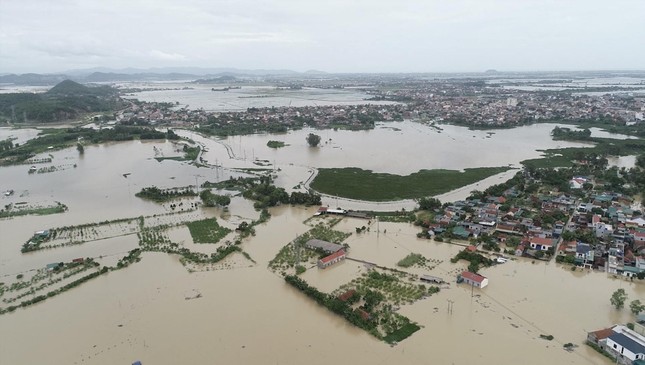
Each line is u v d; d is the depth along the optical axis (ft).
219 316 300.81
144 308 312.29
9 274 367.86
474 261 372.17
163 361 256.32
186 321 295.48
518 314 298.97
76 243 429.38
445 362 252.01
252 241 430.61
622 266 361.30
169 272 366.63
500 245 413.80
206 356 260.01
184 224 477.77
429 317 296.10
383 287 335.88
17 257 400.47
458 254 388.16
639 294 325.21
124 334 282.77
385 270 365.81
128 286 343.67
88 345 272.51
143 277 358.23
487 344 267.39
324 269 369.30
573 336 275.18
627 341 253.65
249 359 256.93
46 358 261.03
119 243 428.56
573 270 365.81
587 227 451.94
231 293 330.95
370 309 300.61
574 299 318.24
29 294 334.24
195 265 378.73
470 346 265.34
